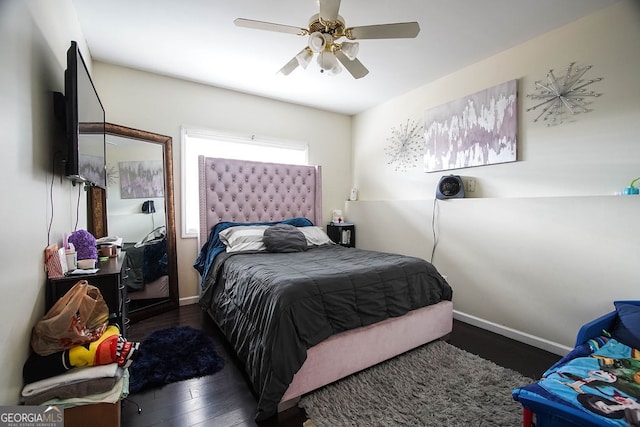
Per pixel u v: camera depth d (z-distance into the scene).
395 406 1.55
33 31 1.22
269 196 3.65
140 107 2.94
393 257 2.52
